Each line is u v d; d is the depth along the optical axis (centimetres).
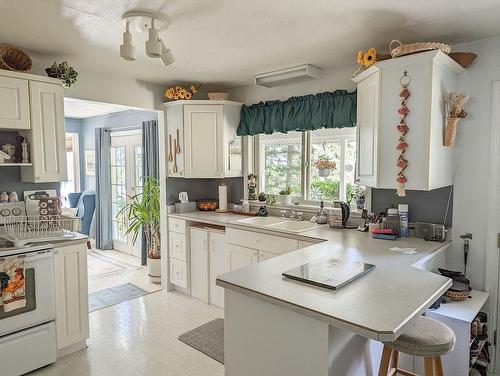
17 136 302
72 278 277
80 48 274
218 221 355
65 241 272
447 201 270
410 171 231
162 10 206
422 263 215
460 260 266
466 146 261
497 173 250
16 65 276
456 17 216
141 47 270
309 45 267
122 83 364
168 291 416
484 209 256
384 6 202
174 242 407
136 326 325
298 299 146
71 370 258
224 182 438
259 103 385
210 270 374
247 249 329
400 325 123
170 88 392
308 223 341
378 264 199
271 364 160
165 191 416
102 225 602
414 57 223
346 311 134
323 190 354
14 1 194
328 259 203
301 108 344
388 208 294
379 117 243
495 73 248
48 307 261
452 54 246
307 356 147
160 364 265
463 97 233
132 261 538
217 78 371
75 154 668
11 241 261
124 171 577
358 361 162
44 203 300
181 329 319
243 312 170
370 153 256
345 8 204
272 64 318
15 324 245
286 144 381
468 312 216
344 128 333
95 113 596
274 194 394
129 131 555
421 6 201
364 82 266
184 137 390
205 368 260
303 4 200
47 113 291
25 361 250
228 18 218
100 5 200
